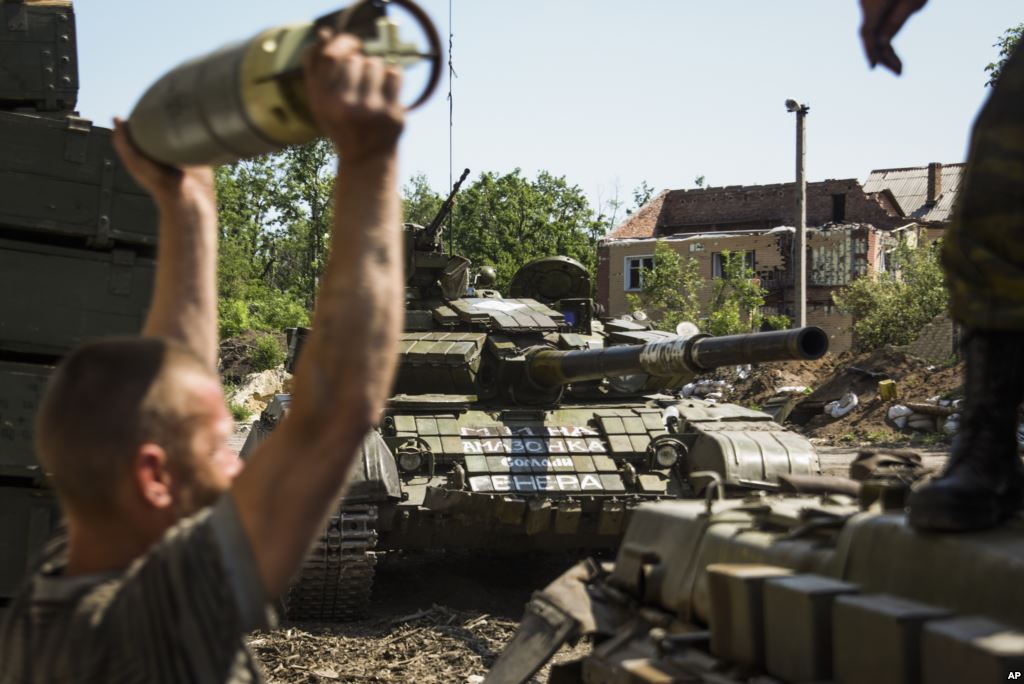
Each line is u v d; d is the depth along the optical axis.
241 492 1.84
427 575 11.80
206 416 1.98
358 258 1.81
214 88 1.88
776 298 42.72
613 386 12.35
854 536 3.08
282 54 1.78
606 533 11.06
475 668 8.16
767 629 2.98
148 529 1.93
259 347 38.22
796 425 27.78
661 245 42.84
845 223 44.19
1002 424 2.78
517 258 53.41
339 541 9.72
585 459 11.30
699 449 11.09
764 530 3.61
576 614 4.39
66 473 1.89
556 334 12.55
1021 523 2.74
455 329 12.50
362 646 8.98
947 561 2.69
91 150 4.75
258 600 1.80
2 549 4.71
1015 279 2.66
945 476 2.79
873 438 24.80
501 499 10.43
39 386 4.70
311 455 1.81
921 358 28.45
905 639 2.48
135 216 4.80
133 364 1.92
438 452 10.97
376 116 1.73
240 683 1.97
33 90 4.80
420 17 1.76
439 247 12.98
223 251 51.03
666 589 3.95
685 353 9.13
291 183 62.16
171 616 1.78
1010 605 2.46
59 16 4.82
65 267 4.77
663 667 3.35
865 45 2.83
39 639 1.88
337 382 1.81
